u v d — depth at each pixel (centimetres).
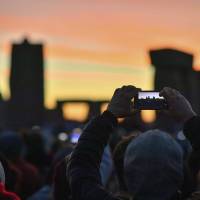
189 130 356
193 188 439
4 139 862
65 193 573
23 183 855
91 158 358
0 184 388
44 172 1098
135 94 365
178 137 726
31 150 1116
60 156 770
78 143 362
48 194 764
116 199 344
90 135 362
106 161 649
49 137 1534
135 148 355
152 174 349
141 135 363
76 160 359
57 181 571
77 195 350
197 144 355
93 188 347
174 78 11188
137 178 351
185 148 728
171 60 11169
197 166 365
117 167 504
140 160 351
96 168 358
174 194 353
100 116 365
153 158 350
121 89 367
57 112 7044
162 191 350
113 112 365
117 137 838
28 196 861
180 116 359
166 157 351
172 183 351
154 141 355
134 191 352
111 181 683
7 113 16188
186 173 405
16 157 866
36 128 1350
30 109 16375
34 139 1115
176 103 359
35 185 867
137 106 366
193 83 11444
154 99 363
